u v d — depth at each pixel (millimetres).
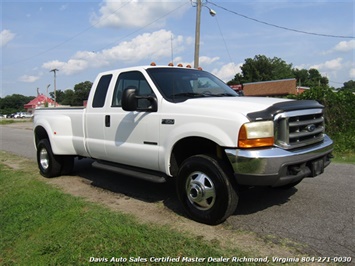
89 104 5727
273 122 3580
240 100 4078
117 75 5312
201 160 3910
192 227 3883
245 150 3525
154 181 4445
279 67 85312
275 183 3580
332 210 4348
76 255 3430
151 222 4074
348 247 3307
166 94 4496
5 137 17672
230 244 3406
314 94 10188
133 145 4766
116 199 5137
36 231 4230
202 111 3916
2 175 7285
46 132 6660
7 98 124188
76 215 4383
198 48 16953
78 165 8023
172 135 4172
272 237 3559
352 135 9570
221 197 3762
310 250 3256
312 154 3859
